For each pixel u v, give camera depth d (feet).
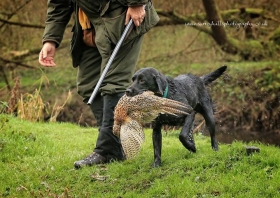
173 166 18.33
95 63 21.11
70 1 21.01
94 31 20.47
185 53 50.29
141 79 17.71
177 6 48.65
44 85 51.29
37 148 22.38
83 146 23.70
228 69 45.19
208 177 17.15
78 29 20.65
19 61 50.49
